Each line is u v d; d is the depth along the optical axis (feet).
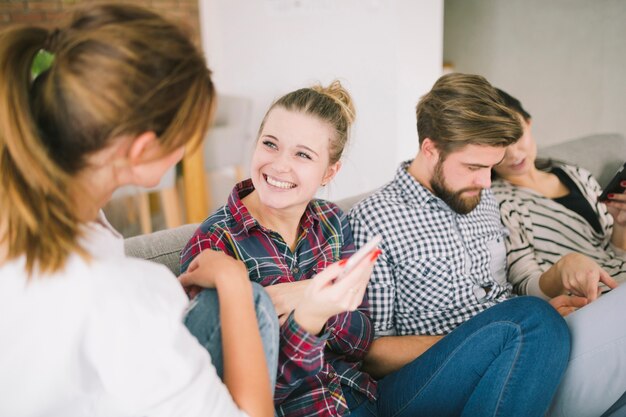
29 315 2.04
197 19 17.12
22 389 2.09
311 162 3.63
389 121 9.77
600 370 3.81
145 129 2.14
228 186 13.56
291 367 3.09
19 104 2.02
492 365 3.55
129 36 2.06
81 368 2.11
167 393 2.16
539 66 10.29
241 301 2.64
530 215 5.48
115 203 10.95
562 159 6.42
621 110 9.37
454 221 4.57
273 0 11.30
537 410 3.55
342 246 4.08
